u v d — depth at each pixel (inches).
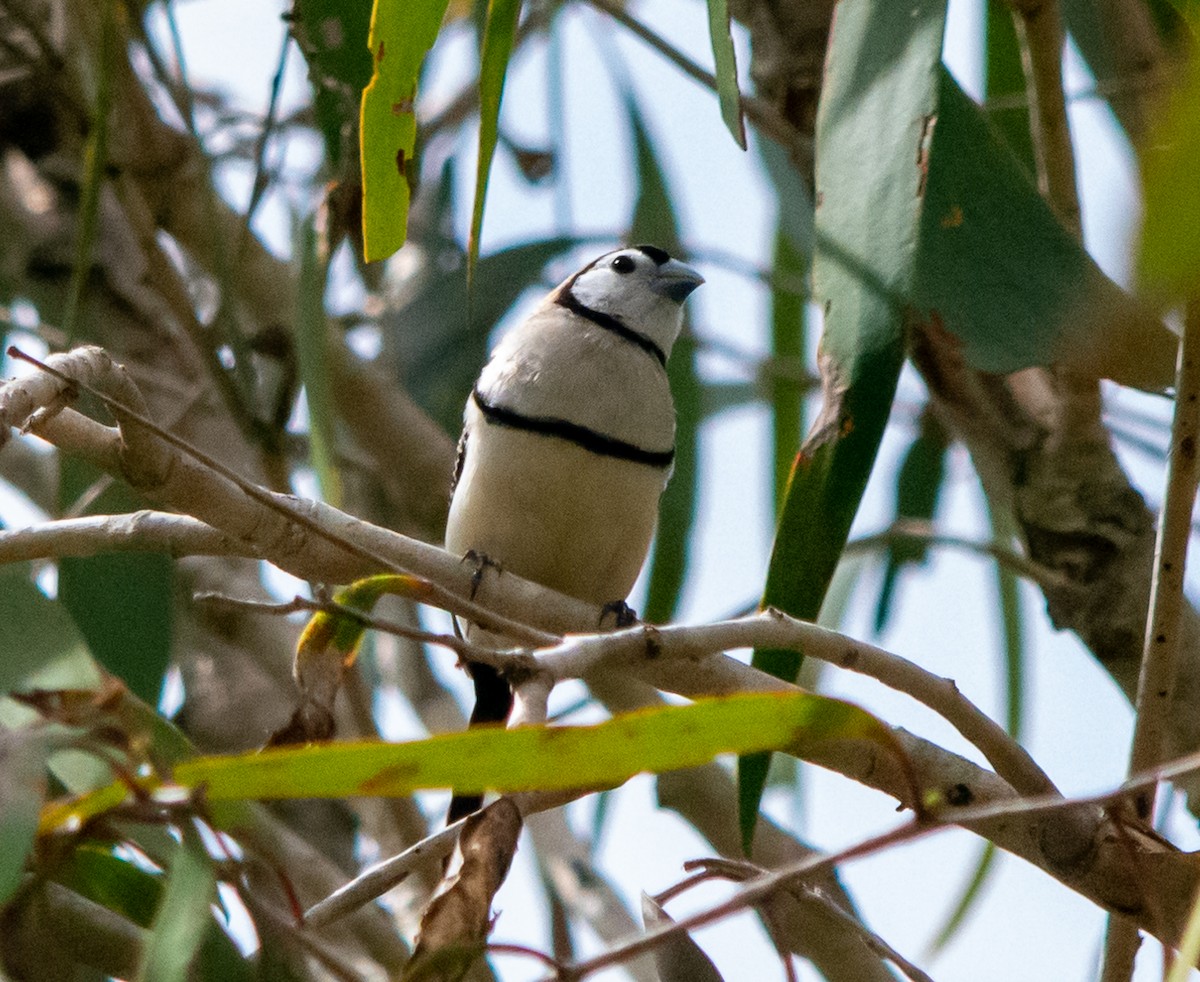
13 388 201.6
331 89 278.8
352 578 229.6
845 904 278.1
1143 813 215.6
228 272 323.0
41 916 175.8
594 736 147.8
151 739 171.0
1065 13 310.7
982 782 217.2
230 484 217.6
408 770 147.0
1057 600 291.7
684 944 194.2
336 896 197.6
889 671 201.9
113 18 289.1
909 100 207.9
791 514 202.7
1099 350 203.6
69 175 412.5
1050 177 257.4
